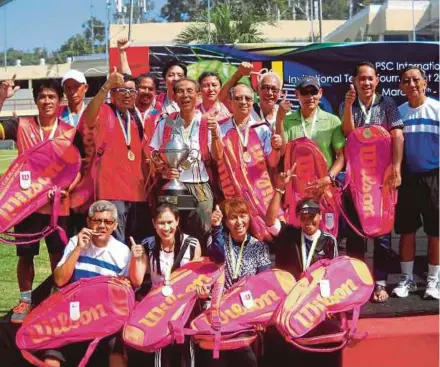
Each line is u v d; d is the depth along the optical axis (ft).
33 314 12.59
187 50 21.33
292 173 14.78
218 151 14.55
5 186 14.23
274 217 14.08
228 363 12.87
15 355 14.02
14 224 14.05
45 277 23.06
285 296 12.98
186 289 12.87
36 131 14.55
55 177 14.53
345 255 15.19
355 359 13.32
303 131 15.47
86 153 14.75
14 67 113.39
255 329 12.76
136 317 12.52
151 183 14.94
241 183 15.06
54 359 12.44
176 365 13.06
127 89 14.66
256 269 13.55
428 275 15.23
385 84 20.92
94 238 13.10
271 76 15.94
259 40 80.94
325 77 20.99
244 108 15.19
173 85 16.26
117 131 14.76
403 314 14.23
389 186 14.94
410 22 53.72
